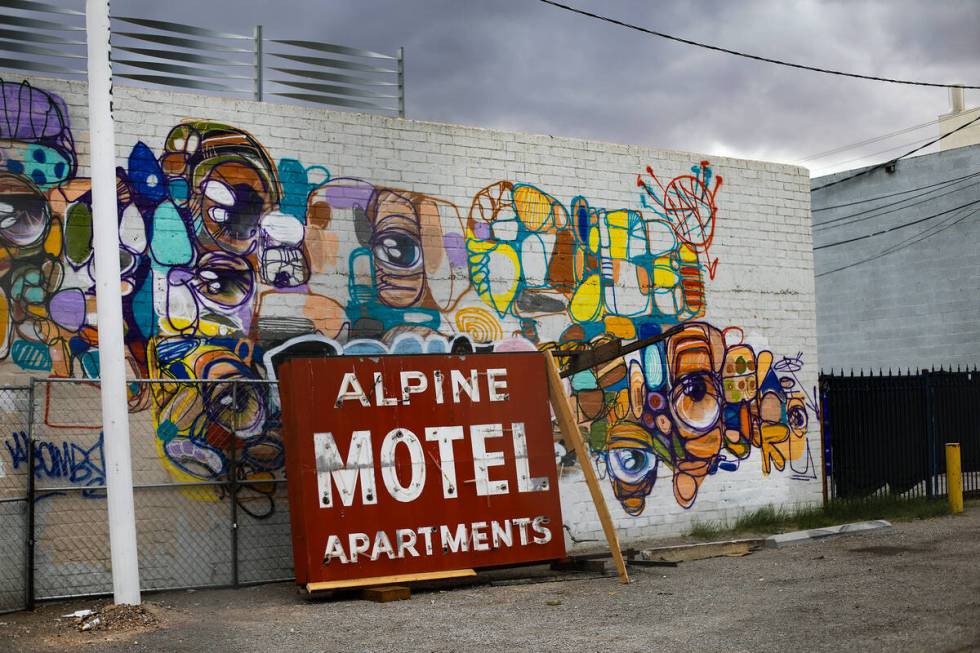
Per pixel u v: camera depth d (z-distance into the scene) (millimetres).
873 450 15320
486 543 9969
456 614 8219
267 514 10383
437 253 11609
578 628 7457
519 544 10141
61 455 9523
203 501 10086
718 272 13734
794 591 8648
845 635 6746
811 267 14672
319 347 10820
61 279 9680
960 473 14547
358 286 11094
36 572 9320
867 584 8820
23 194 9586
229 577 10141
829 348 26641
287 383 9703
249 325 10484
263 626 7863
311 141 10977
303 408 9547
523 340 12086
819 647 6441
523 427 10469
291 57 11570
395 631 7566
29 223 9586
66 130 9828
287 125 10852
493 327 11891
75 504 9547
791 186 14609
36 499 9375
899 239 25375
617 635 7133
